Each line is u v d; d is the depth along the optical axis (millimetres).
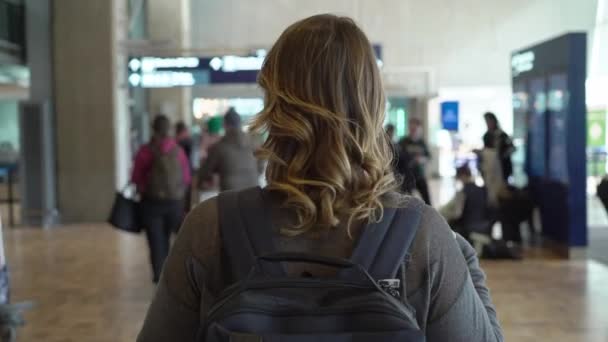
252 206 1188
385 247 1128
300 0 18641
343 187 1153
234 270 1147
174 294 1198
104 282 6895
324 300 1067
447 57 19094
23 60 12156
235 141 6508
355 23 1269
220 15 18562
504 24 18969
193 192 6684
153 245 6582
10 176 11969
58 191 12023
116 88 12039
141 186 6547
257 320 1033
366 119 1197
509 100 21938
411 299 1134
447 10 19000
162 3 17328
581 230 8000
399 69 19062
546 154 8641
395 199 1192
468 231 8211
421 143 11273
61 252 8758
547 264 7707
